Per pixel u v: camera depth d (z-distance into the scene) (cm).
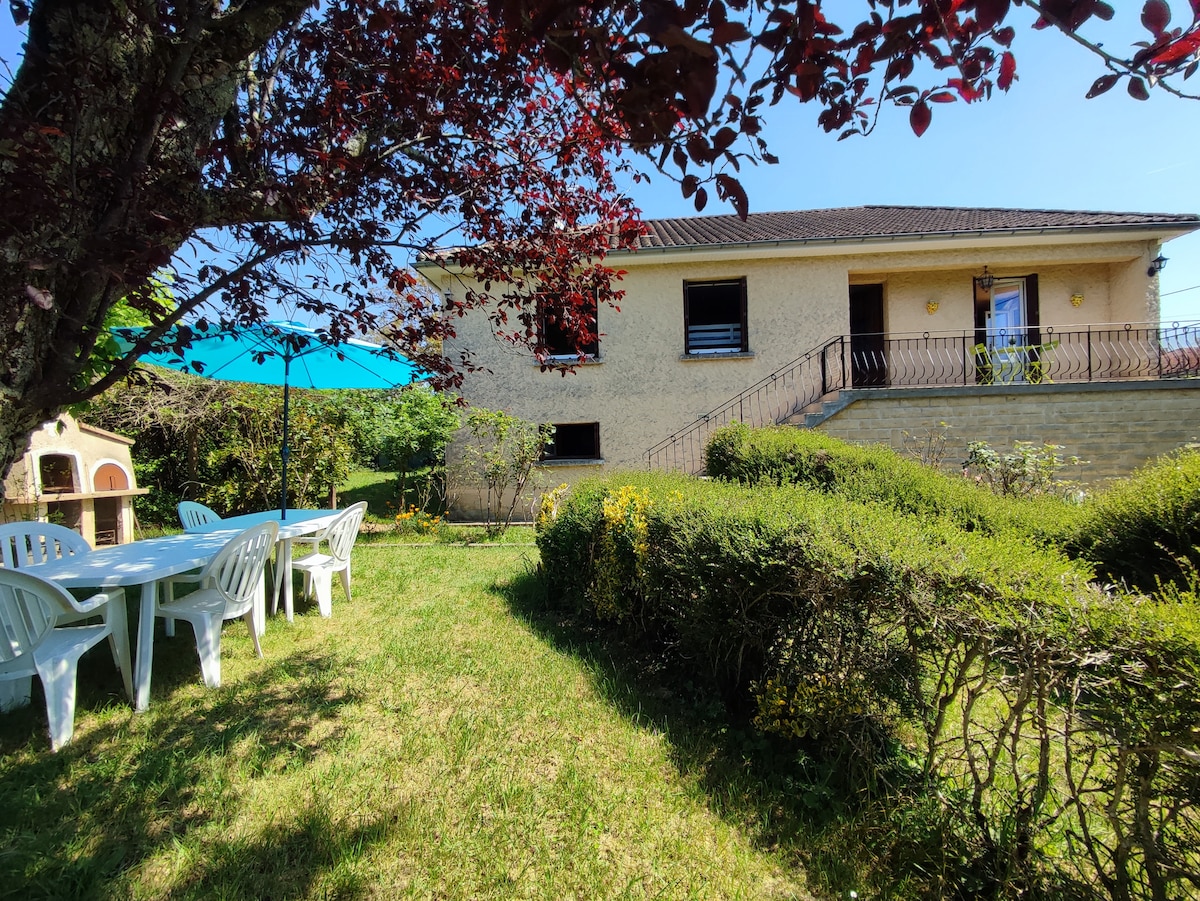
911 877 184
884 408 823
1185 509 319
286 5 184
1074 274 1012
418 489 1056
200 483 873
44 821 209
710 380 1003
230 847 196
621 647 390
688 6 124
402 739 270
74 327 198
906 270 1020
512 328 995
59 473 623
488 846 201
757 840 205
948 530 240
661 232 1154
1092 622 151
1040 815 173
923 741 229
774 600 256
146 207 179
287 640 399
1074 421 799
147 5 174
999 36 153
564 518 463
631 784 236
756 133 162
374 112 269
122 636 309
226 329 279
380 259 291
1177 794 134
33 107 171
